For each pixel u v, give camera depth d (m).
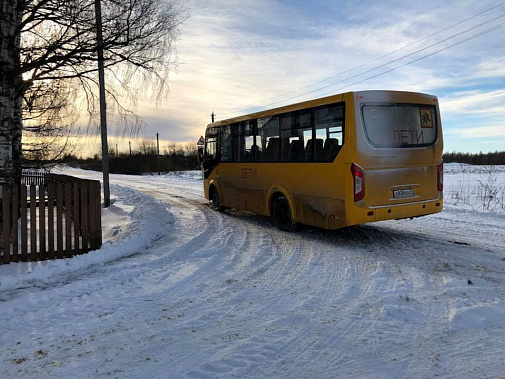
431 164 7.73
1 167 6.61
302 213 8.41
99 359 3.25
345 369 3.07
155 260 6.44
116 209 11.98
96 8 7.01
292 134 8.65
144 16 7.34
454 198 15.33
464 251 6.82
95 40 7.05
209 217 11.38
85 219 6.75
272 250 7.23
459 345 3.44
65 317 4.12
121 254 6.80
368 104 7.11
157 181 29.73
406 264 6.09
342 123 7.20
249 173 10.42
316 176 7.89
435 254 6.68
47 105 10.46
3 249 6.00
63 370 3.08
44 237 6.29
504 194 15.91
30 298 4.64
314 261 6.40
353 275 5.57
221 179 12.12
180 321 4.04
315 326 3.87
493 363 3.12
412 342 3.50
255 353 3.33
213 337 3.66
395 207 7.30
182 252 7.10
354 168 6.99
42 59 6.78
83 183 6.73
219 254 6.93
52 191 6.36
